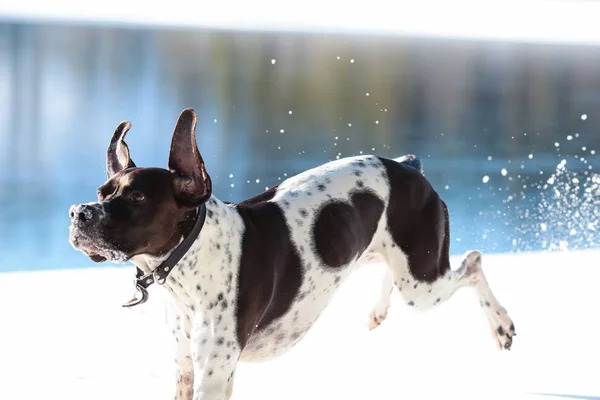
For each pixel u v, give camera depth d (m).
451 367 6.43
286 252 5.13
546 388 5.91
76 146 18.20
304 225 5.28
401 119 22.36
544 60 33.25
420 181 5.97
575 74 30.30
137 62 29.48
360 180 5.68
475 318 7.80
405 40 36.94
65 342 7.11
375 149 18.80
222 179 15.70
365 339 7.21
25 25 36.28
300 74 28.58
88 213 4.27
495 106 24.44
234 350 4.75
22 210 13.84
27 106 21.73
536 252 10.66
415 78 28.64
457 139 20.11
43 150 17.75
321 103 24.05
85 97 23.17
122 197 4.41
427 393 5.87
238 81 26.86
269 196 5.42
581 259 10.01
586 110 23.89
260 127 20.61
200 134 19.58
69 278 9.38
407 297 5.96
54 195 14.82
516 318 7.67
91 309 8.12
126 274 9.56
